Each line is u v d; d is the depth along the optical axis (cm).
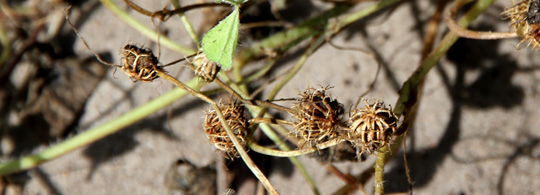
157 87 29
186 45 30
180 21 30
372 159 28
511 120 28
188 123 30
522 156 28
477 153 28
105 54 30
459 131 28
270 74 29
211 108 25
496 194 28
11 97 30
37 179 30
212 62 24
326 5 29
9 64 30
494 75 28
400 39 29
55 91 30
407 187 28
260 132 28
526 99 28
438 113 28
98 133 28
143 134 30
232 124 24
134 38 30
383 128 23
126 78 30
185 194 29
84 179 30
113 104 30
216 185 29
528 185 28
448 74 28
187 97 30
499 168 28
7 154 30
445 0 28
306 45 29
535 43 24
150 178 30
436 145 28
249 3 28
